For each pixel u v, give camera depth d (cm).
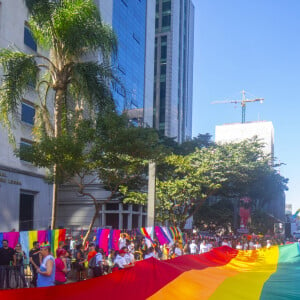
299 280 841
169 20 9200
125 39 6094
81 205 4750
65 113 1978
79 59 1995
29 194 3609
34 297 589
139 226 5197
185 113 9994
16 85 1861
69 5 1902
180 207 3697
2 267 1322
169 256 2102
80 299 618
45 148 1814
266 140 12469
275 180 5631
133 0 6469
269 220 6819
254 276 909
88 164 1922
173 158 3177
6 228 3209
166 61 9038
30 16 2045
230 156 3597
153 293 687
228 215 5866
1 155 3200
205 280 788
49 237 1650
